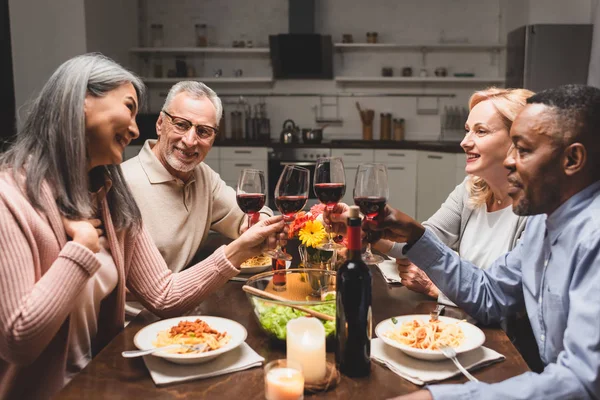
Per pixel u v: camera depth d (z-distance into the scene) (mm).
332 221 1705
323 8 6727
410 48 6711
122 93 1309
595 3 5320
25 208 1216
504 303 1464
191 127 2037
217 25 6828
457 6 6656
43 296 1144
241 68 6871
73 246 1188
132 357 1207
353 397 1038
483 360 1165
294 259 2006
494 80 6340
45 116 1263
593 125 1083
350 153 6047
